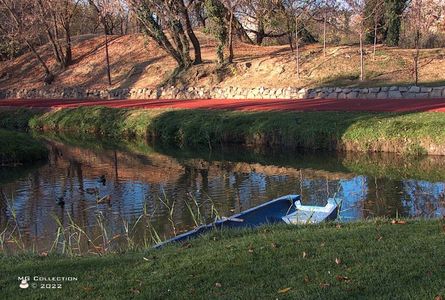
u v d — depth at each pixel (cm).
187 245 671
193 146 2183
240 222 856
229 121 2189
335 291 479
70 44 4266
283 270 541
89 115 2831
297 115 2091
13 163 1983
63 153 2189
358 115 1948
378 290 476
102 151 2202
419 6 2650
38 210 1286
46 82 4059
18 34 4028
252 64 3216
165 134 2342
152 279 545
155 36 3312
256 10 3688
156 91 3328
